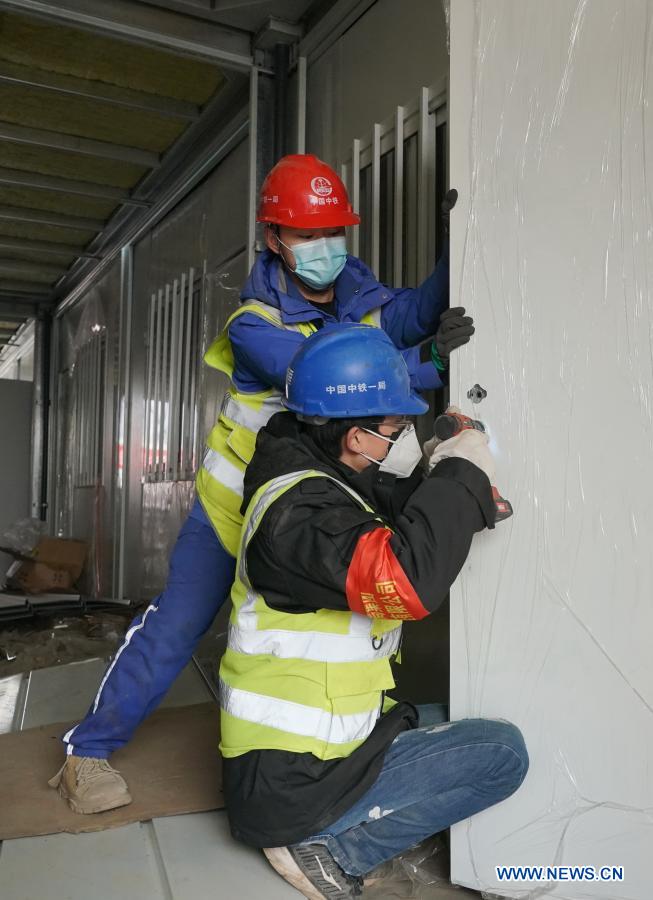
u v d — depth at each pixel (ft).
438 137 8.68
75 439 26.16
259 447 5.39
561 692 5.44
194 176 16.40
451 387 5.74
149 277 20.16
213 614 7.07
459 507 4.72
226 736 5.26
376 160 9.43
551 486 5.49
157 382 18.76
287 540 4.78
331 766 5.13
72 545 21.81
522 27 5.62
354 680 5.15
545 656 5.49
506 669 5.59
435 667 8.39
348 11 10.44
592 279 5.39
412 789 5.28
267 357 6.38
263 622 5.16
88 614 16.88
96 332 24.21
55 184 18.29
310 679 5.07
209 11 11.47
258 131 11.98
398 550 4.54
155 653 6.84
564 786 5.41
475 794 5.36
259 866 5.82
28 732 8.49
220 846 6.12
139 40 11.44
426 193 8.55
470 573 5.70
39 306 29.22
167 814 6.61
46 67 13.71
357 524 4.67
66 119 15.66
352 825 5.24
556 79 5.51
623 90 5.31
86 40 12.84
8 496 29.14
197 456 15.89
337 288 6.91
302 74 11.68
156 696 6.88
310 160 6.72
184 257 17.58
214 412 15.01
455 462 4.95
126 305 21.52
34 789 7.07
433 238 8.53
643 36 5.24
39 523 23.31
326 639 5.08
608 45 5.35
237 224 14.49
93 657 12.89
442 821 5.40
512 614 5.58
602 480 5.34
